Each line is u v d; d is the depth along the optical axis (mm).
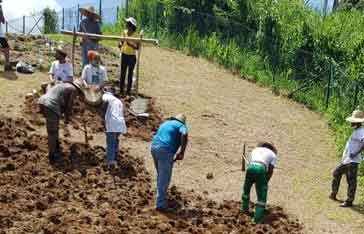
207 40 24422
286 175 14625
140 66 20984
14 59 17922
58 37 23266
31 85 16234
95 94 12883
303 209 12727
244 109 18672
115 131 12578
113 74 18641
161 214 11430
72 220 10508
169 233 10672
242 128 17125
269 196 13211
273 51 23000
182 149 11383
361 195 13867
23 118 14336
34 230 10031
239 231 11156
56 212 10680
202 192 12938
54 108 12336
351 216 12570
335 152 16562
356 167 12922
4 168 12070
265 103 19688
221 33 24906
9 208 10641
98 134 14555
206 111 17719
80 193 11594
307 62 21984
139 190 12180
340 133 17312
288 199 13172
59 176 12094
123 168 13023
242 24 24797
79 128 14531
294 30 22797
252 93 20453
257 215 11648
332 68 20297
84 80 13570
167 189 11828
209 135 16156
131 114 15945
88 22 16938
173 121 11656
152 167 13586
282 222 11805
